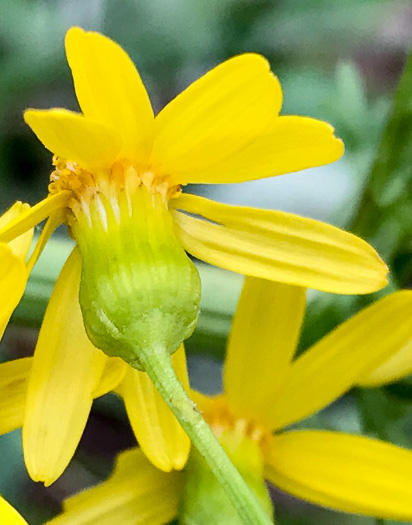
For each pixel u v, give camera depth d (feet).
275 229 0.32
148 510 0.34
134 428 0.32
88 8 0.55
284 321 0.34
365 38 0.64
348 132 0.42
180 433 0.32
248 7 0.54
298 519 0.43
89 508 0.34
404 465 0.34
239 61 0.30
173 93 0.57
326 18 0.57
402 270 0.38
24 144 0.54
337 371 0.34
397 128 0.37
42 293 0.37
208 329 0.38
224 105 0.31
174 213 0.32
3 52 0.53
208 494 0.33
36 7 0.54
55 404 0.31
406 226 0.38
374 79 0.67
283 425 0.34
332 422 0.42
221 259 0.32
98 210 0.32
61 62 0.53
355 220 0.38
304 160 0.31
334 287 0.32
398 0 0.65
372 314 0.34
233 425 0.34
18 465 0.51
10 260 0.30
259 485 0.34
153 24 0.54
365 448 0.34
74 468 0.53
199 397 0.34
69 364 0.32
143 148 0.31
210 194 0.54
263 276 0.32
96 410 0.54
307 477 0.34
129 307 0.31
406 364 0.34
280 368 0.34
